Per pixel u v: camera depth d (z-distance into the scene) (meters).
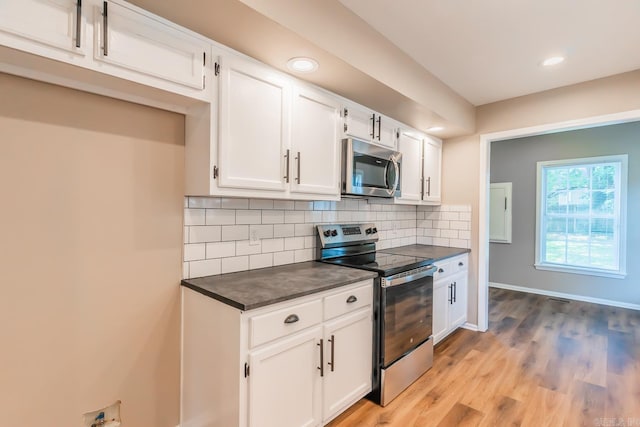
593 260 4.43
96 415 1.52
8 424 1.30
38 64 1.20
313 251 2.51
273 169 1.82
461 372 2.50
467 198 3.44
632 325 3.49
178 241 1.77
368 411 2.03
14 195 1.30
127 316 1.61
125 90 1.46
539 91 2.97
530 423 1.91
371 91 2.18
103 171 1.52
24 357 1.33
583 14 1.84
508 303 4.32
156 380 1.71
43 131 1.36
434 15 1.86
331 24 1.68
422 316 2.46
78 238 1.46
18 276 1.31
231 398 1.44
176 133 1.75
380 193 2.55
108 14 1.25
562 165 4.59
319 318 1.71
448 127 3.09
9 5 1.04
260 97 1.75
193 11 1.33
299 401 1.62
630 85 2.56
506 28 1.99
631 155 4.10
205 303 1.61
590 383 2.33
